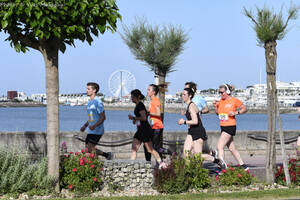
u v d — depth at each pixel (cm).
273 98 990
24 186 833
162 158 1134
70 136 1355
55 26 773
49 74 826
